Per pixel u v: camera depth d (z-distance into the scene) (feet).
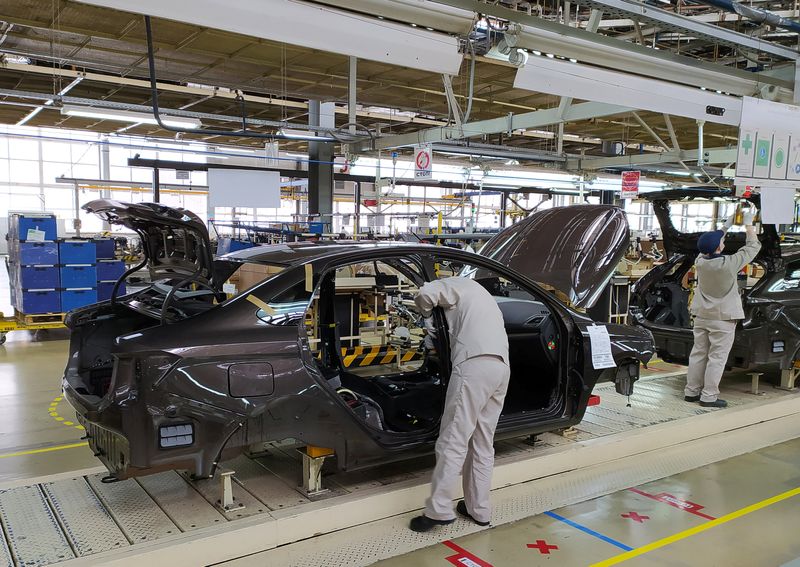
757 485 12.74
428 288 10.31
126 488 10.76
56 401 18.42
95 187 65.77
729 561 9.59
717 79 13.57
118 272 31.53
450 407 9.98
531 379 14.70
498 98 37.50
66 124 49.96
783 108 13.85
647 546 10.01
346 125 32.17
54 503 10.11
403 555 9.46
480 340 9.96
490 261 12.06
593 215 15.14
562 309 12.73
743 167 13.39
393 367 22.89
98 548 8.50
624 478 12.87
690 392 17.61
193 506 10.03
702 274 16.88
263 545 9.27
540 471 12.58
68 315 11.28
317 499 10.28
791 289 18.30
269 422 9.16
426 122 49.16
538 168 47.14
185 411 8.54
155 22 24.40
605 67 12.04
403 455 10.52
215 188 29.58
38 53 29.81
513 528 10.52
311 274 10.00
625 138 48.14
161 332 8.82
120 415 8.38
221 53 29.12
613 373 13.96
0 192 88.89
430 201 61.67
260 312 9.46
